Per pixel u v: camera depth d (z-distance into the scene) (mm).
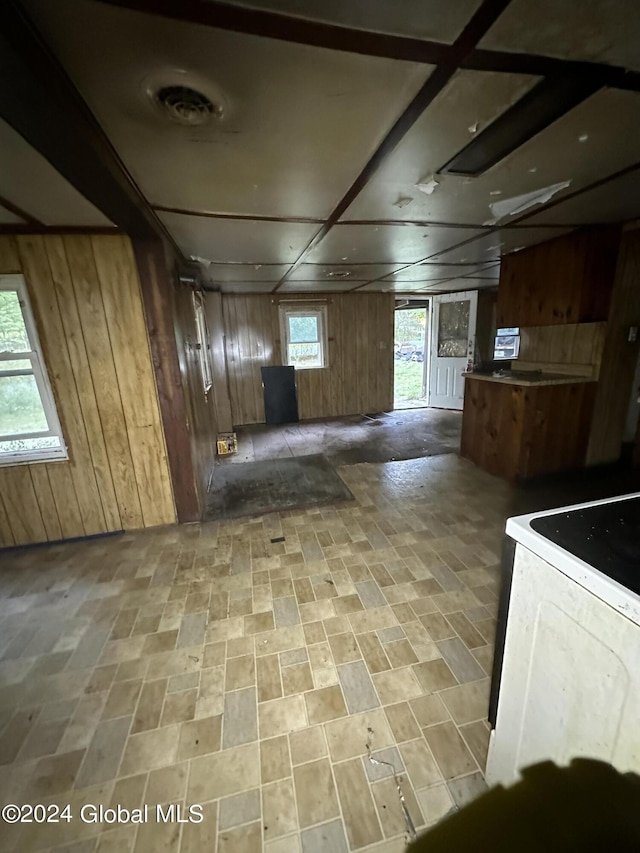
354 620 1748
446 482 3326
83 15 742
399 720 1288
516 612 880
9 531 2451
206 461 3412
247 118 1163
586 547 762
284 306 5707
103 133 1208
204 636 1684
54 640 1688
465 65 952
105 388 2430
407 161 1494
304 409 6059
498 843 768
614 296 2932
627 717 646
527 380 3088
